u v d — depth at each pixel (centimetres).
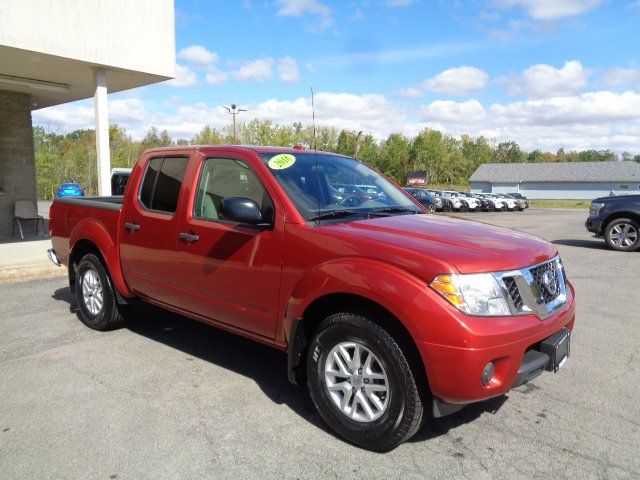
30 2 877
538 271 326
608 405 381
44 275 871
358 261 314
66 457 309
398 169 8431
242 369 448
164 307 475
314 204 376
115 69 1036
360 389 318
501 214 3581
